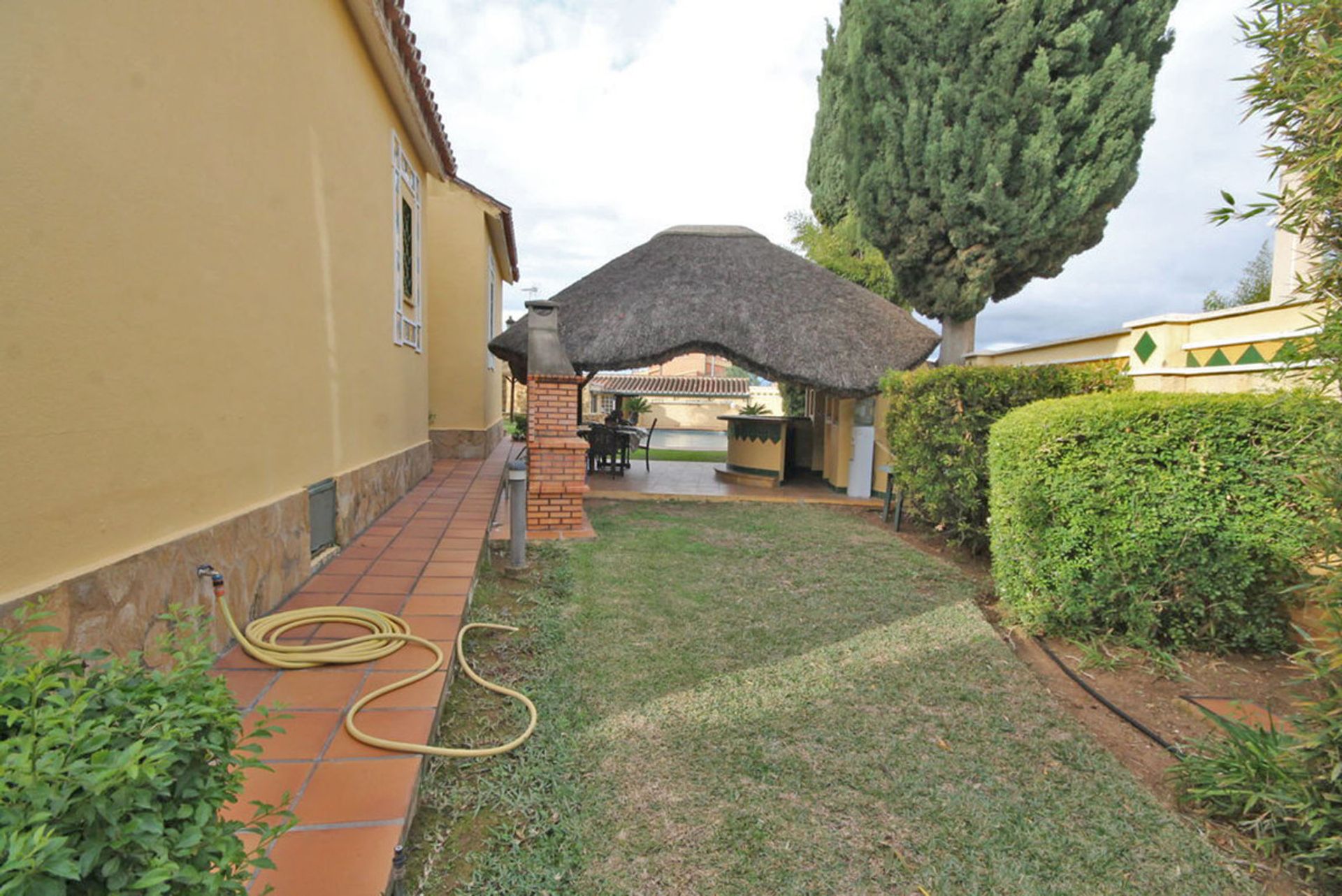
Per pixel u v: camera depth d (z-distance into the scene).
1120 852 2.28
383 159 6.16
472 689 3.28
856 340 9.30
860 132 8.24
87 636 2.12
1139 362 5.19
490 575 5.23
